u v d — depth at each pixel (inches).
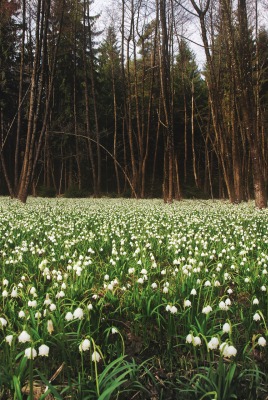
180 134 2110.0
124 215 592.4
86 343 119.6
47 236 389.1
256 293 210.5
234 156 1121.4
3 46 1510.8
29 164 907.4
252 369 132.0
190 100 2017.7
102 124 1959.9
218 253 317.7
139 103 1904.5
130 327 177.5
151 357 157.3
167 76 1080.2
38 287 216.5
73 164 1882.4
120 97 1967.3
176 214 622.2
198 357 156.6
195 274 228.8
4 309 175.0
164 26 1045.2
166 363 152.9
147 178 1971.0
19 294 195.9
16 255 296.8
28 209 698.2
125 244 361.7
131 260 283.7
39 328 154.8
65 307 176.2
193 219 544.4
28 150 935.7
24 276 228.1
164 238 398.6
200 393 119.2
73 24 1503.4
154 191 1481.3
